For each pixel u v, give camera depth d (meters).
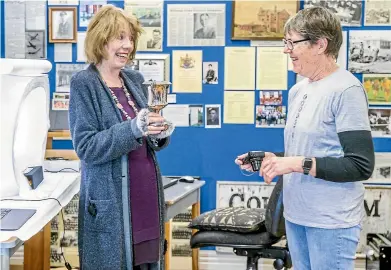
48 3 3.94
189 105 3.92
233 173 3.93
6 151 2.19
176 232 3.92
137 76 2.43
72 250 3.88
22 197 2.21
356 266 3.82
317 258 1.99
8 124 2.19
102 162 2.13
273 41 3.83
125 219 2.17
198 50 3.89
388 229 3.83
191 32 3.88
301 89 2.08
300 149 2.00
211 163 3.94
